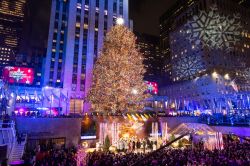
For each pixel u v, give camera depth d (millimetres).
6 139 19953
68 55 60906
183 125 29719
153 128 33531
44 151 22656
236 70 71000
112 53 34656
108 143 26281
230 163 14836
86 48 63844
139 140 28984
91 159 16969
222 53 74062
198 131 27781
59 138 27969
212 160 15172
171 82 95188
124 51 35375
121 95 33250
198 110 65750
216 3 80438
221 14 79688
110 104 33812
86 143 28953
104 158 16344
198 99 71812
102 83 34000
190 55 83000
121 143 26844
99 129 30969
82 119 30078
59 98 51344
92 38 65312
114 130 29031
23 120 26094
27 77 60688
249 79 62344
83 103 57562
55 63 67438
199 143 26828
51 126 27531
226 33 77688
